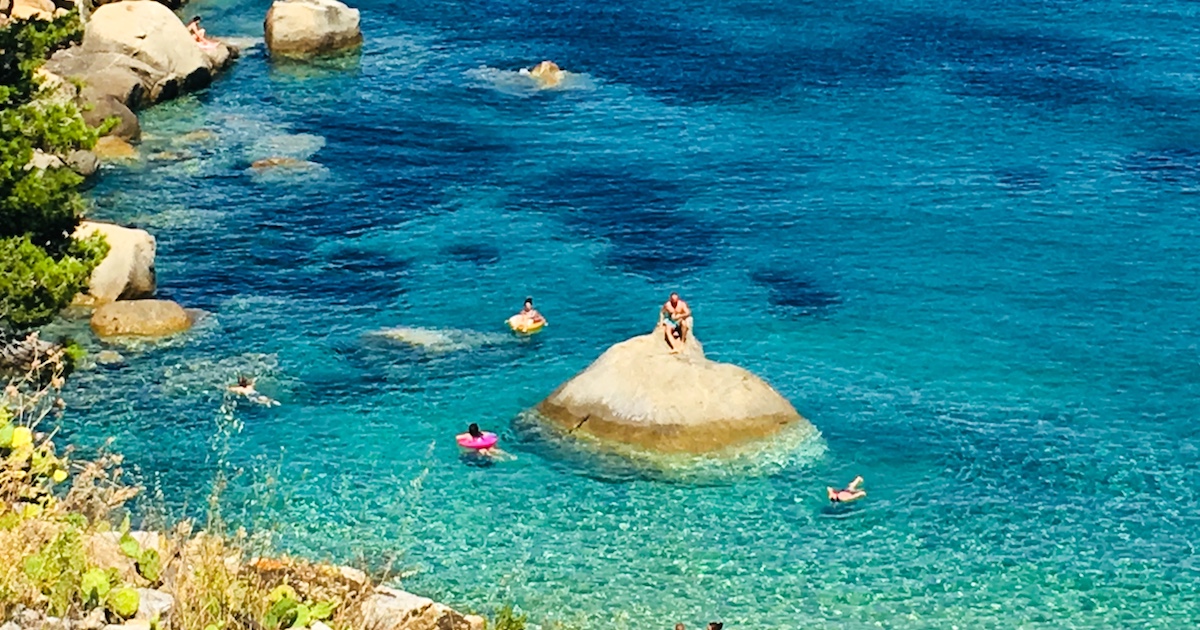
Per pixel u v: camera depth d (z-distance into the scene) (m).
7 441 14.32
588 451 37.47
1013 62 73.38
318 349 43.19
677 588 31.72
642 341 40.19
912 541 33.81
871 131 63.91
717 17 81.31
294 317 45.28
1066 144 62.38
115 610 12.38
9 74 39.56
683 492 35.72
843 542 33.72
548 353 43.56
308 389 40.66
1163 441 38.84
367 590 15.48
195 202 54.50
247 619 12.88
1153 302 47.59
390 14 81.44
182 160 58.47
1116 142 62.56
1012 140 62.88
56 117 37.56
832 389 41.50
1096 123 64.81
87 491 14.48
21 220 36.78
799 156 60.91
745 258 50.84
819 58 74.12
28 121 37.97
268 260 49.75
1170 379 42.41
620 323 45.78
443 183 57.47
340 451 37.38
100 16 66.31
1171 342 44.75
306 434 38.16
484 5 83.56
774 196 56.53
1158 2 84.25
